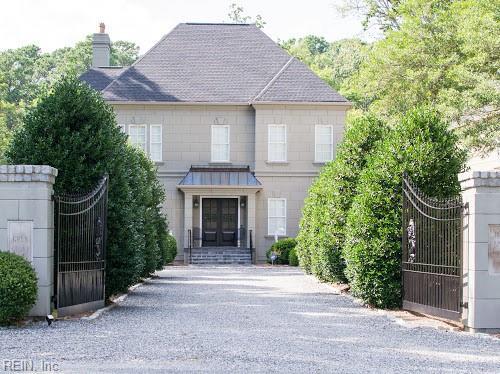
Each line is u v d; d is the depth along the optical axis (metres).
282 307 16.98
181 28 41.62
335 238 20.52
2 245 13.66
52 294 14.02
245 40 41.31
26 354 10.02
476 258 12.81
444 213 13.96
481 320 12.78
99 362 9.44
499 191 12.88
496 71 27.31
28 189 13.68
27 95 76.25
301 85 38.78
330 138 38.38
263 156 38.28
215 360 9.70
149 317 14.80
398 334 12.49
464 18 31.08
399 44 35.59
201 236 38.72
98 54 44.06
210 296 19.78
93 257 15.78
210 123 38.59
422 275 14.80
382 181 16.30
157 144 38.41
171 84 39.03
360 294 16.69
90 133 16.19
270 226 38.44
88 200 15.30
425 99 33.75
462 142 26.94
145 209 23.06
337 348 10.89
